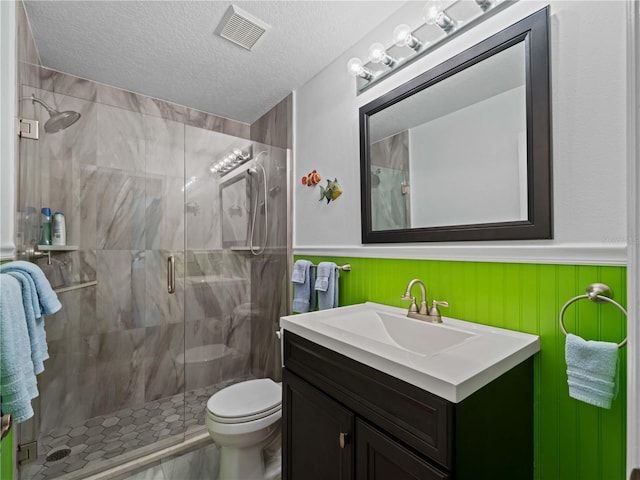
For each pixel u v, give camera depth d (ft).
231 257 8.04
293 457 3.90
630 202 1.46
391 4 4.67
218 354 7.84
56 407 5.89
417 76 4.39
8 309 2.75
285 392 4.11
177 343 7.30
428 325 3.82
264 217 7.78
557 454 3.01
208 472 5.18
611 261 2.71
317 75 6.40
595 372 2.51
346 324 4.11
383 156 4.89
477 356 2.71
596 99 2.84
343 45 5.58
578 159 2.94
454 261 3.95
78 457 5.37
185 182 7.38
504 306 3.46
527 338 3.16
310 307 6.05
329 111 6.06
